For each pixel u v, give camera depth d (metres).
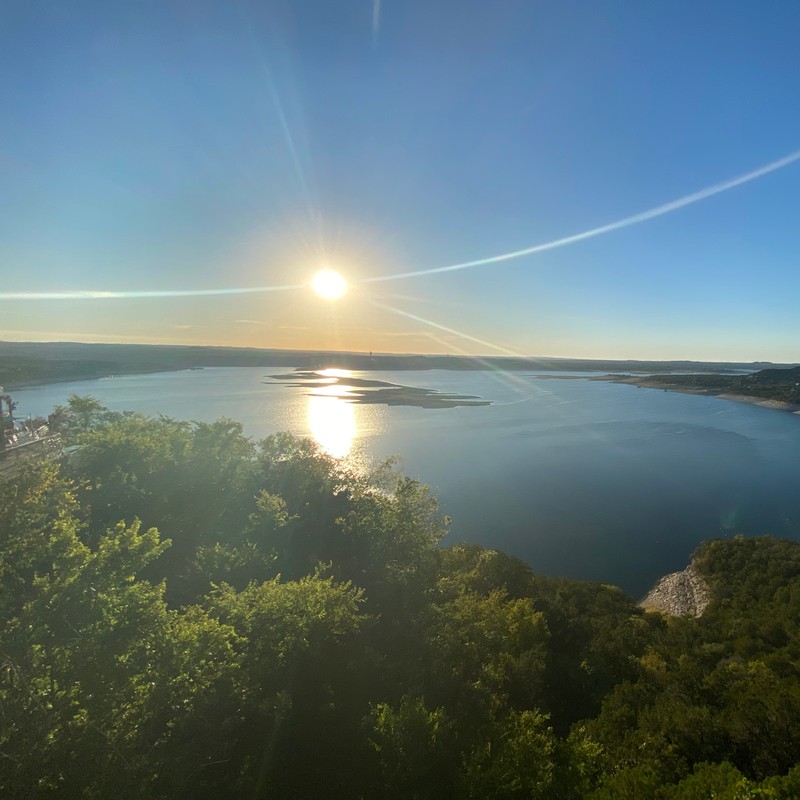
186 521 23.58
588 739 14.73
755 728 14.59
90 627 10.37
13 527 11.68
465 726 14.30
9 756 7.60
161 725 10.13
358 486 34.38
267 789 10.66
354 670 15.15
